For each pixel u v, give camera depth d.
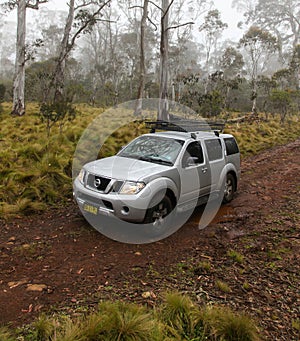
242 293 3.74
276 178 9.60
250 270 4.28
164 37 17.42
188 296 3.49
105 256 4.51
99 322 2.84
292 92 27.84
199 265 4.32
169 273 4.13
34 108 22.45
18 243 4.82
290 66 32.16
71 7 22.19
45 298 3.48
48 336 2.80
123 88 39.31
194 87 31.38
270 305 3.54
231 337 2.91
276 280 4.05
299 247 4.93
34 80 28.52
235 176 7.39
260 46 34.25
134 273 4.09
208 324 3.00
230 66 36.78
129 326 2.81
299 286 3.93
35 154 8.76
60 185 7.41
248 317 3.07
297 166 11.34
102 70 38.75
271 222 5.98
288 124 24.23
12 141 10.87
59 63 21.31
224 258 4.59
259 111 32.03
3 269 4.06
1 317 3.15
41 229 5.40
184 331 2.97
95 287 3.73
